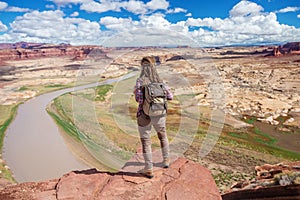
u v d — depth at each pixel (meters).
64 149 23.31
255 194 5.09
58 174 19.42
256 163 17.91
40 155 23.38
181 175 3.64
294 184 4.58
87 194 3.29
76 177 3.71
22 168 21.48
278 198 4.73
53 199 3.25
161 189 3.33
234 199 5.70
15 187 3.61
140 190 3.31
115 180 3.55
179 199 3.13
